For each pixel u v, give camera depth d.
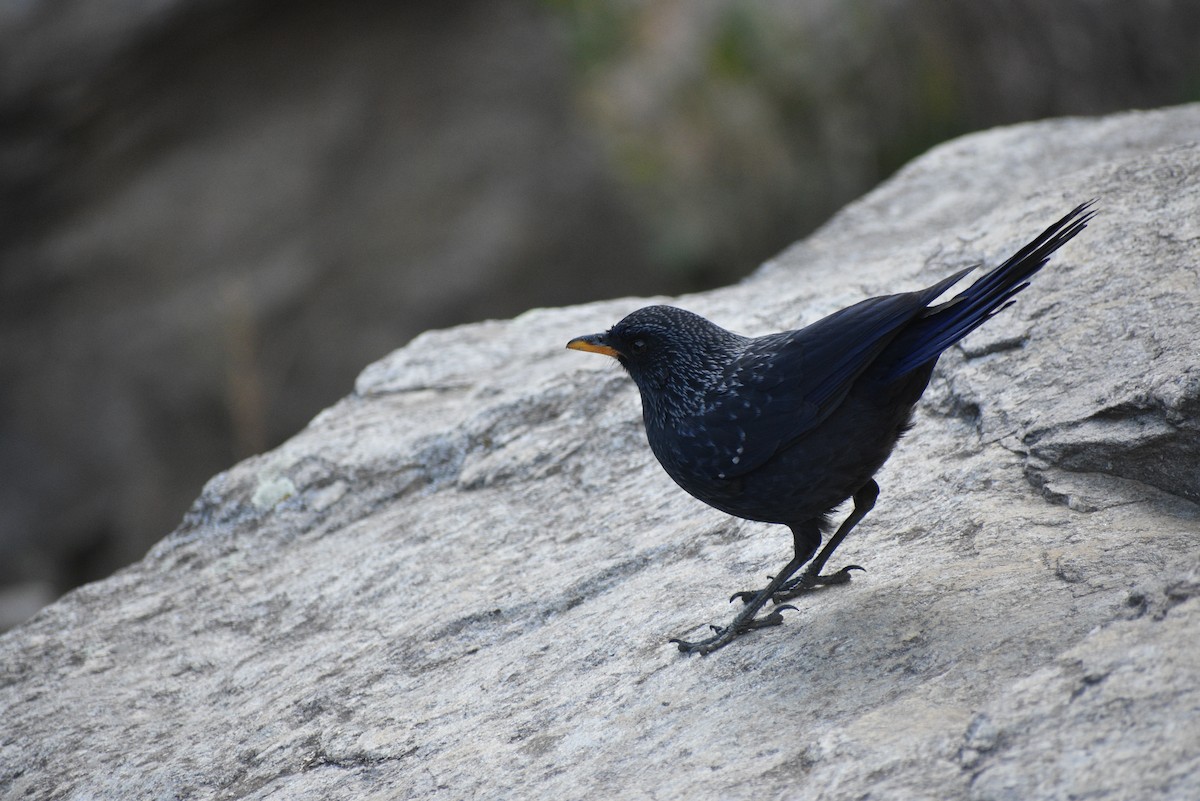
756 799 5.69
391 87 27.62
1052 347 8.66
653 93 27.72
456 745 7.20
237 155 27.27
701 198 27.19
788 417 6.90
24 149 26.27
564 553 9.12
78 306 27.12
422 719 7.62
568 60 28.03
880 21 27.30
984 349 9.04
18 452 26.92
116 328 26.88
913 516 7.98
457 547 9.60
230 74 27.25
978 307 6.56
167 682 9.05
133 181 27.20
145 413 26.69
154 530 26.73
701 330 7.38
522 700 7.46
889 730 5.79
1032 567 6.91
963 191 14.18
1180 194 9.45
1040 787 5.09
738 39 27.67
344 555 9.98
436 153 27.42
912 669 6.36
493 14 27.97
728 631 7.31
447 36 27.84
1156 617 5.84
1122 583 6.44
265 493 11.05
